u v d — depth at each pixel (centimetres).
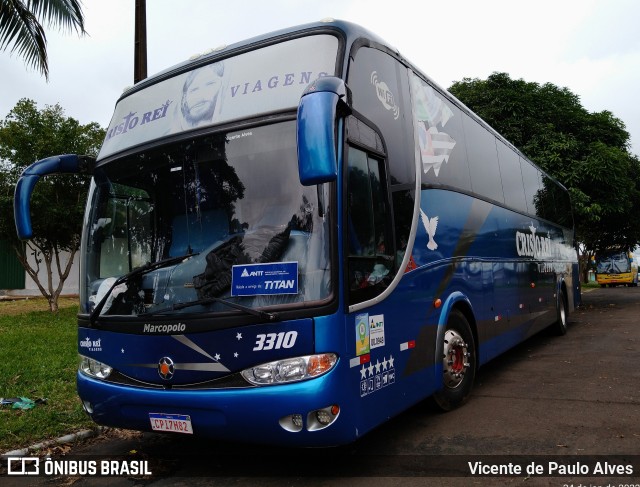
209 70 450
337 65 406
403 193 475
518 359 868
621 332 1148
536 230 964
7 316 1400
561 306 1131
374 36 477
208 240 399
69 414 575
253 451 470
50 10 911
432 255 520
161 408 384
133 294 409
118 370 410
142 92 490
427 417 541
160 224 424
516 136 1691
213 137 417
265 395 347
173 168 427
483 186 711
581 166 1680
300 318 351
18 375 741
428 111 567
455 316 570
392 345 427
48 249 1416
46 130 1273
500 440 466
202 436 378
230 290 372
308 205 373
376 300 405
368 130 429
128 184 449
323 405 343
